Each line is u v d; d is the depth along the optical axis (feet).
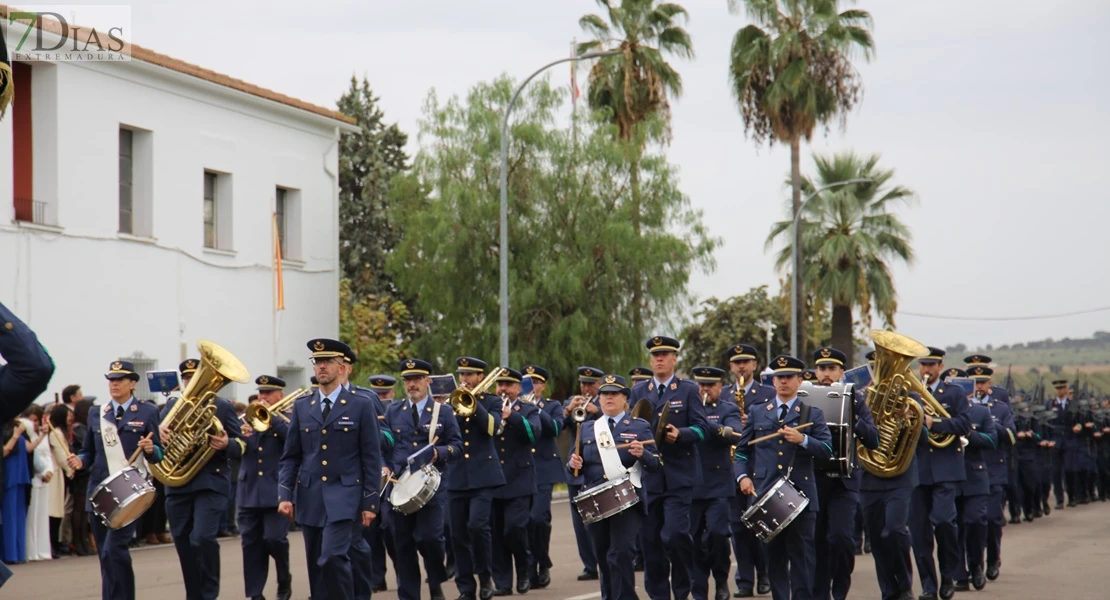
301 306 101.30
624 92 136.87
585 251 115.55
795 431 36.22
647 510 37.83
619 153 118.21
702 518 43.57
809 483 37.42
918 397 44.93
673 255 118.73
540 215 117.50
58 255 78.23
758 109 134.41
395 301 171.12
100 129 81.76
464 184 116.47
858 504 39.75
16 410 15.75
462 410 41.75
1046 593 44.50
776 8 133.80
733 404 43.91
